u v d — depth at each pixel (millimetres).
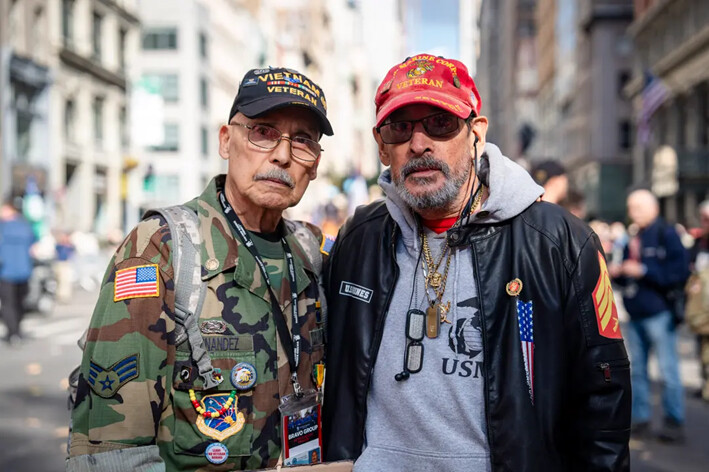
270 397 2139
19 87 28250
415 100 2201
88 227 33656
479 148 2385
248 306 2148
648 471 4941
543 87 76250
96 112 35781
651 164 39406
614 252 17984
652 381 8125
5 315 10523
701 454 5344
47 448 5395
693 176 31234
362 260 2416
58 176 30875
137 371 1961
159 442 2057
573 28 57219
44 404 6801
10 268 10406
